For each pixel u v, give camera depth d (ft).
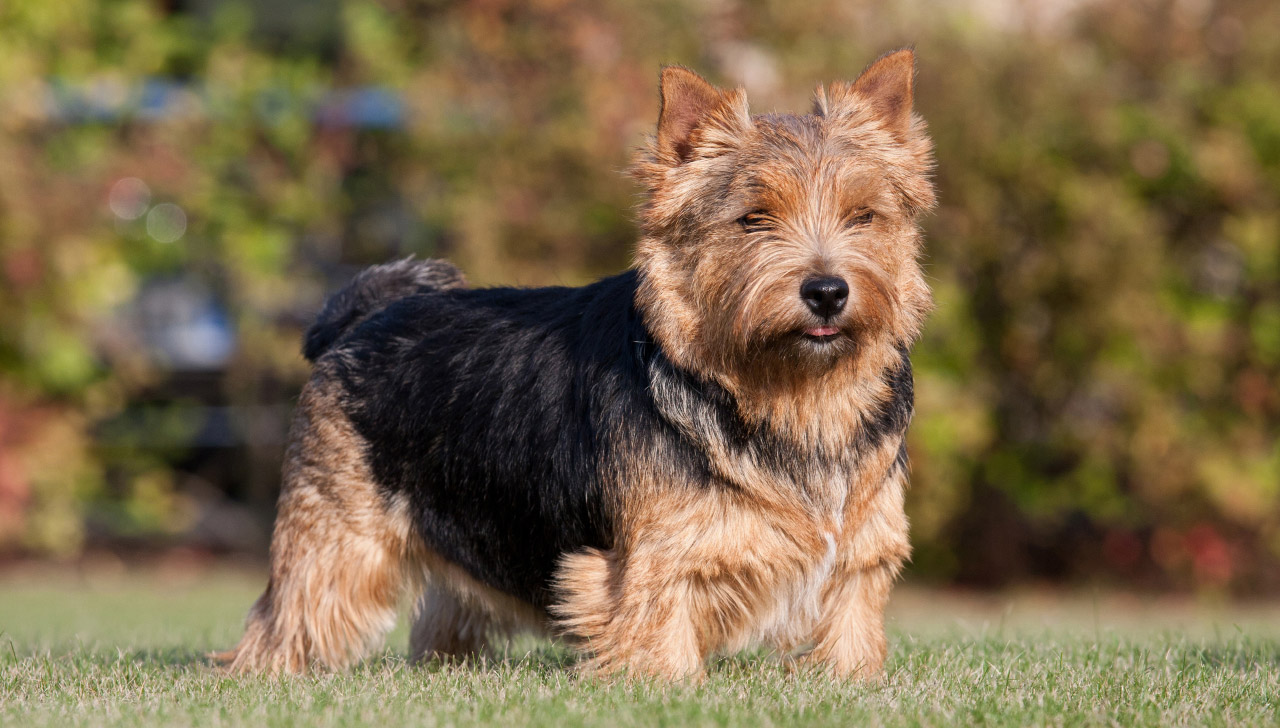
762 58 42.75
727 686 14.92
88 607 34.73
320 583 17.92
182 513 48.24
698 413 14.93
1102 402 41.88
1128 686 15.35
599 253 41.75
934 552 42.70
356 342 18.48
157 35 46.44
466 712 13.61
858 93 16.29
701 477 14.85
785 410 15.06
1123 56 42.11
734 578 15.05
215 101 44.68
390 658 19.63
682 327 15.21
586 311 16.46
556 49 42.47
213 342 48.75
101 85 44.55
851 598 15.97
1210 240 41.91
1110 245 39.27
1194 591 42.91
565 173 41.52
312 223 44.98
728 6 42.14
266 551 48.16
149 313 48.42
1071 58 42.27
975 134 39.32
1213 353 40.37
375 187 45.78
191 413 49.21
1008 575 42.91
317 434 18.28
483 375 16.87
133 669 17.57
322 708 14.15
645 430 14.98
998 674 16.47
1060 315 40.24
